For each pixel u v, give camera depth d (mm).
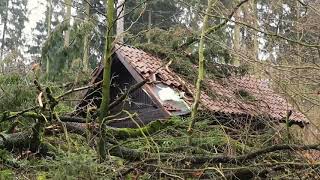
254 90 9227
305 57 6863
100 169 4750
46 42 9312
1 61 7711
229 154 5738
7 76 6801
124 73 10039
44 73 8789
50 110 5195
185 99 8258
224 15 6531
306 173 5527
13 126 5617
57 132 5695
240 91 8500
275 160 5820
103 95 4996
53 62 9086
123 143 5625
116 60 9859
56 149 5301
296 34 7066
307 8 6164
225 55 7961
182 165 5625
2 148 5391
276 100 10750
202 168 5520
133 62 9312
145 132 6176
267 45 7164
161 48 9156
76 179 4168
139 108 9422
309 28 6801
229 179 5773
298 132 8773
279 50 7035
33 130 5320
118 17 4805
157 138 6129
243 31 7406
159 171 5289
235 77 8844
